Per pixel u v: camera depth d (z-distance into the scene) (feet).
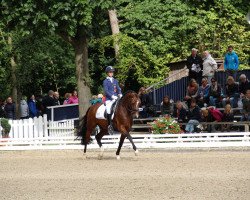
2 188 57.11
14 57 120.37
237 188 53.93
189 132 92.89
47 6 89.97
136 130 102.12
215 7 130.72
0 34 119.44
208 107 96.22
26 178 62.44
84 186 56.75
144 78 120.47
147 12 126.82
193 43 128.77
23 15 90.33
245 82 99.30
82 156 81.41
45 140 92.22
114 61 130.41
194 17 127.54
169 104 100.94
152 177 60.64
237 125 93.91
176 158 75.46
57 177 62.44
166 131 89.71
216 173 62.18
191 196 50.85
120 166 69.31
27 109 112.98
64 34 96.53
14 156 83.66
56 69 130.72
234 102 98.37
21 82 119.65
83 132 81.05
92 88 132.57
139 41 125.08
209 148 85.30
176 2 127.44
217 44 129.39
